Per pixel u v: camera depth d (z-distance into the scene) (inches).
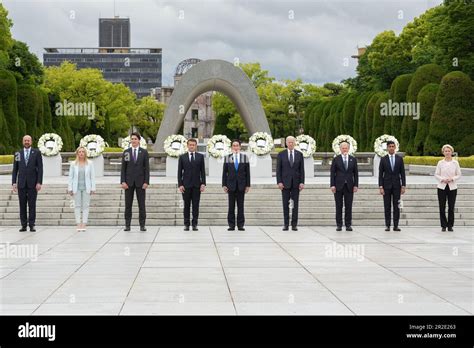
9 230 647.1
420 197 749.9
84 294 345.4
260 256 476.4
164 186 763.4
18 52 2098.9
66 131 2128.4
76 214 640.4
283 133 3193.9
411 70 2111.2
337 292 350.6
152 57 5797.2
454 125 1348.4
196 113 4202.8
